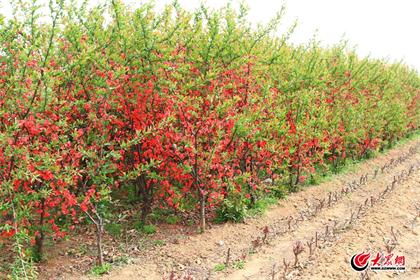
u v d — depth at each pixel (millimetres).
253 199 9141
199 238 7668
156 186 8422
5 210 5703
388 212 9164
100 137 6805
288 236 7941
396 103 15266
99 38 6953
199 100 7457
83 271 6449
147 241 7461
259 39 9148
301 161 10320
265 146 8594
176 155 7398
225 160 7926
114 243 7371
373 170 12891
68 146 6250
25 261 5902
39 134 6215
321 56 12914
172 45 7793
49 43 6105
